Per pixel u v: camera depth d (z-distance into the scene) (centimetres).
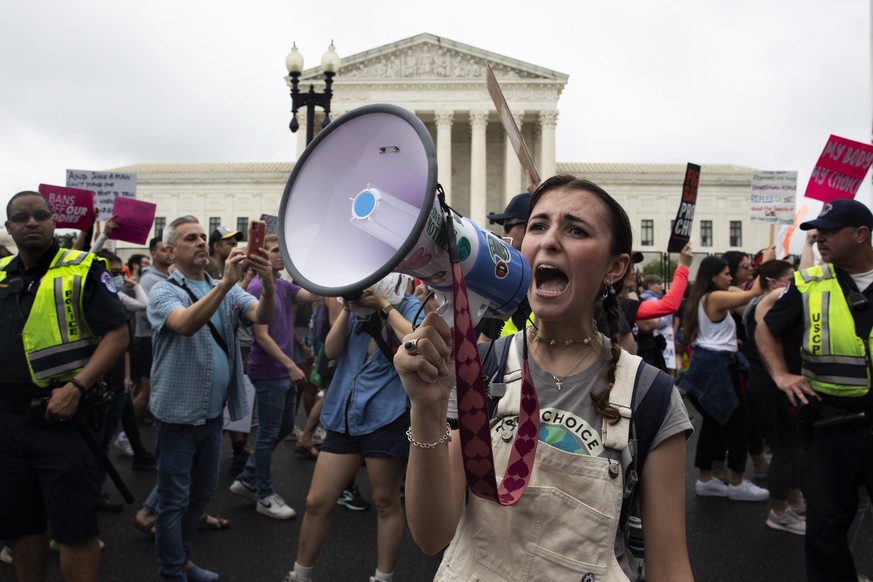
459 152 5734
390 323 385
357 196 141
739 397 649
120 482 365
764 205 1004
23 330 350
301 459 764
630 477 151
